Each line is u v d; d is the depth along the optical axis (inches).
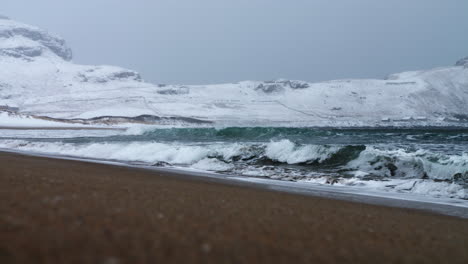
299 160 580.7
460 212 263.4
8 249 79.4
